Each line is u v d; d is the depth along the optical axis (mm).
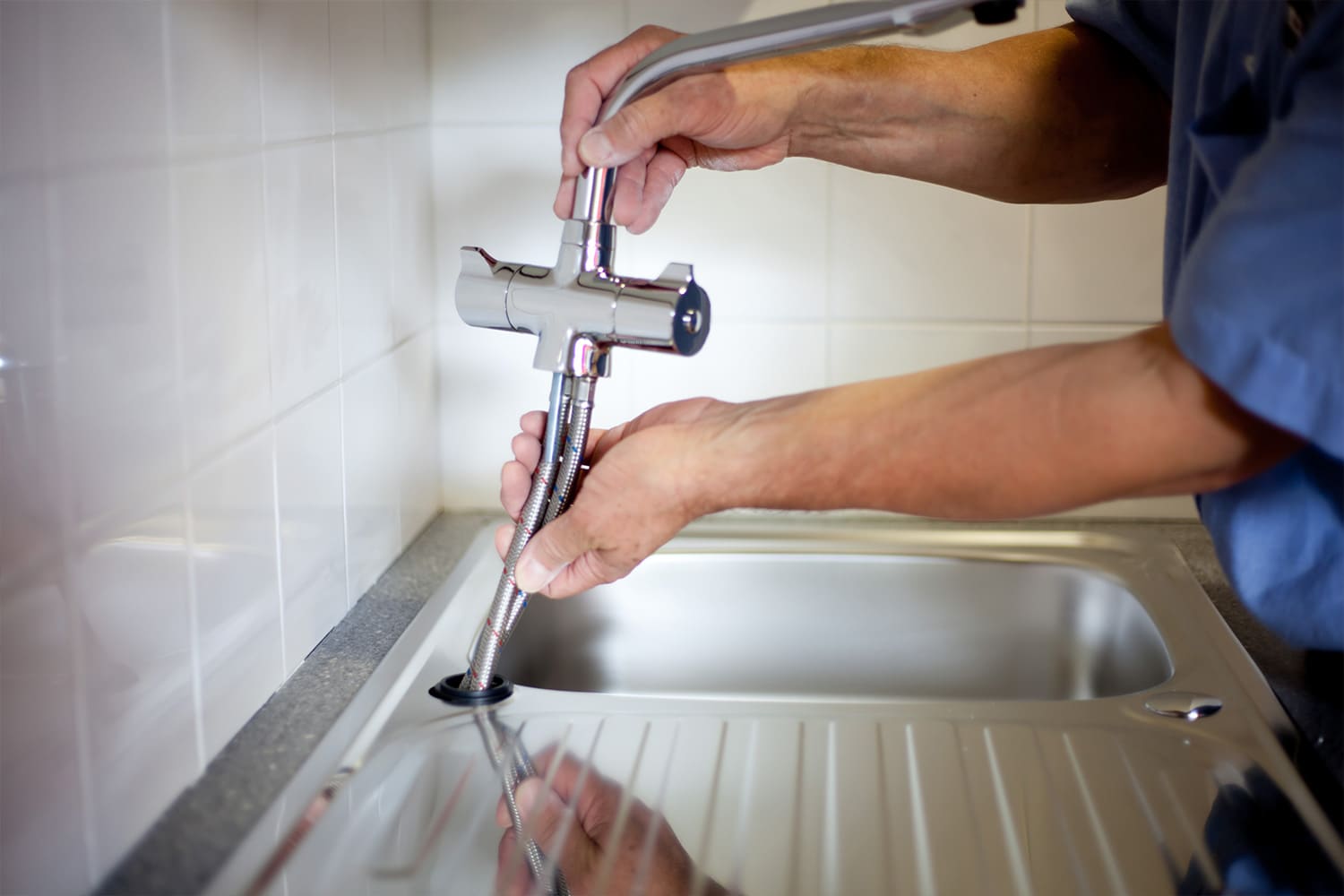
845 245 1143
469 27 1122
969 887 600
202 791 645
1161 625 924
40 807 509
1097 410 504
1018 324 1152
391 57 1010
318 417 841
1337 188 458
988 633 1075
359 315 932
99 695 553
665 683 1082
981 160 857
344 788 657
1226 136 573
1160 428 498
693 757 724
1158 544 1097
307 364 818
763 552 1084
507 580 743
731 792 686
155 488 601
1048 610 1062
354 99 913
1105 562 1059
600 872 609
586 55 1125
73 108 522
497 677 810
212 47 659
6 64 476
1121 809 661
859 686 1088
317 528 844
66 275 519
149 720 600
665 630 1081
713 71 736
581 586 713
